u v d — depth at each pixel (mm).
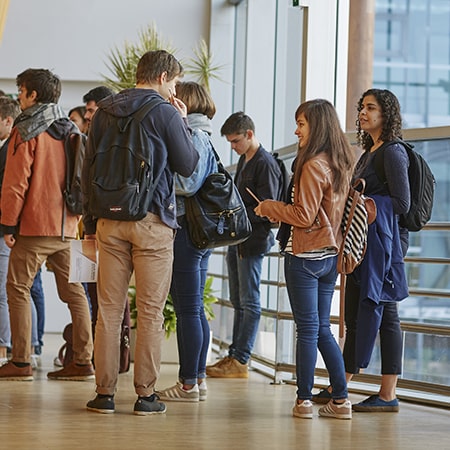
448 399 6777
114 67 12891
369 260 5988
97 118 5617
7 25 12859
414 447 5020
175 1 13125
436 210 7656
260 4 12070
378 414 6223
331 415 5953
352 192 5832
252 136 7945
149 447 4691
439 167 7691
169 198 5605
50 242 7125
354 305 6352
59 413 5684
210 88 13039
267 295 9172
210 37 13094
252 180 7891
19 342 7188
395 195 5996
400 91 25406
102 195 5434
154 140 5508
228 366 8188
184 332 6242
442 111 25281
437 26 25594
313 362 5875
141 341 5668
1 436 4863
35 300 9188
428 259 6965
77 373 7324
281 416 5934
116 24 13016
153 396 5777
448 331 6727
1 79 12977
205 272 6426
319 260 5758
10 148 7039
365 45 8945
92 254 6031
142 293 5609
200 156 5918
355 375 7078
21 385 6934
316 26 8430
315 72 8438
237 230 5984
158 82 5746
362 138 6430
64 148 7148
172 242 5672
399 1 25438
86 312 7359
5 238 7164
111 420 5480
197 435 5102
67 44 12953
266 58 11719
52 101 7203
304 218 5621
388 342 6305
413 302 7203
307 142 5742
